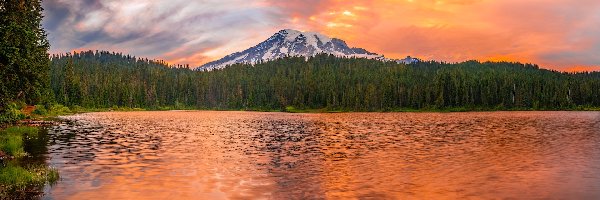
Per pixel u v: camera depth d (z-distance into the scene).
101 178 24.91
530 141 47.25
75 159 32.00
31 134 51.75
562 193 21.83
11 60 31.05
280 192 21.77
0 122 50.81
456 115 140.62
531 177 25.78
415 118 116.94
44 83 40.72
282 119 112.62
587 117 116.94
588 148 40.34
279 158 33.78
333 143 45.66
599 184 23.83
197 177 25.56
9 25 30.80
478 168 28.95
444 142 46.34
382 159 33.22
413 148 40.56
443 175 26.36
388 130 66.56
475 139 49.88
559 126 75.56
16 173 23.61
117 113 155.75
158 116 128.75
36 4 38.09
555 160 32.62
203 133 59.50
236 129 69.06
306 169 28.58
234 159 33.16
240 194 21.31
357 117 127.44
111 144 42.81
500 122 91.06
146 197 20.61
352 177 25.72
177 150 38.62
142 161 31.59
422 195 21.30
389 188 22.80
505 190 22.41
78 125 73.50
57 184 23.12
